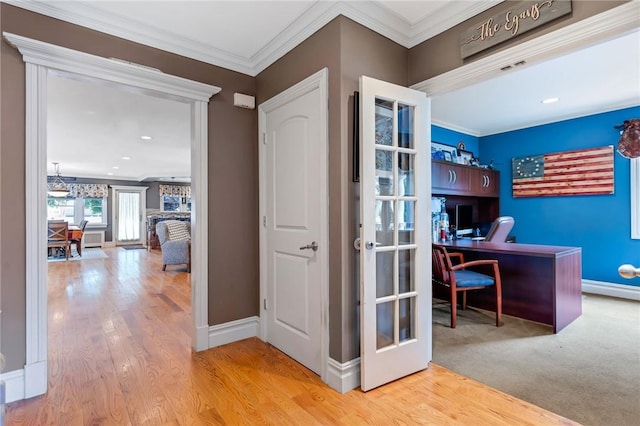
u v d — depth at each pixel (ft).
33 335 6.38
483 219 17.99
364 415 5.83
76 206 34.78
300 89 7.59
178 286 16.12
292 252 8.08
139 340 9.24
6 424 5.55
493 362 7.84
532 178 16.15
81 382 6.93
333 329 6.81
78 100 11.86
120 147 19.90
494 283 10.56
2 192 6.14
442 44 7.13
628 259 13.38
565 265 10.25
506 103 13.05
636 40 8.30
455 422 5.63
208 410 5.99
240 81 9.22
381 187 7.00
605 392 6.51
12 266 6.22
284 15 7.09
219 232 8.89
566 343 8.91
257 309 9.53
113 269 21.02
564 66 9.80
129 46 7.49
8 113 6.19
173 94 8.05
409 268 7.45
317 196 7.28
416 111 7.32
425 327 7.54
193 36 7.92
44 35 6.56
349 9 6.61
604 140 13.97
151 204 38.68
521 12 5.81
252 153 9.48
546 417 5.75
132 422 5.66
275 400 6.31
